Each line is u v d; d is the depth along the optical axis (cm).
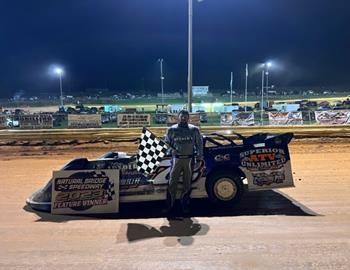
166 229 574
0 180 1000
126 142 1827
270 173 698
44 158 1441
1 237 555
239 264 441
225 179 689
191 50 2070
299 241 505
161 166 696
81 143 1808
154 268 437
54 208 675
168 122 2191
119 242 523
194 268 434
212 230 562
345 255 457
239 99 8794
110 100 8788
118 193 685
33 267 449
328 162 1175
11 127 2344
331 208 663
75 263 457
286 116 2341
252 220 605
